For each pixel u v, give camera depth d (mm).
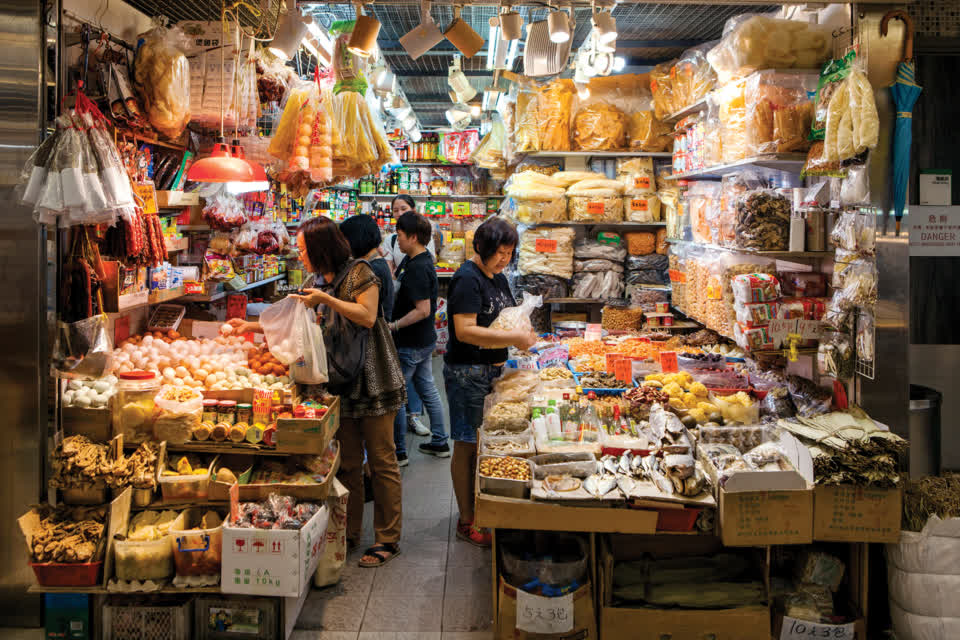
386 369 3457
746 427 2961
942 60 3430
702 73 4598
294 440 2859
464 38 3162
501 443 3045
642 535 2998
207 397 2953
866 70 2914
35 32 2750
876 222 2943
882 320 2992
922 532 2670
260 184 3270
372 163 4074
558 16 2986
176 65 3002
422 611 3084
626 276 5711
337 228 3379
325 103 3682
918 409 3256
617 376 3744
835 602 2883
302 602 3057
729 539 2602
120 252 2836
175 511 2838
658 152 5590
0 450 2875
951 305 3600
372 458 3533
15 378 2850
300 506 2873
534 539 3039
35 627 2955
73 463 2621
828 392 3381
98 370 2822
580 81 4816
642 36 5438
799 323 3334
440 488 4598
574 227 5891
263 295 5625
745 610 2689
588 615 2727
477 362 3607
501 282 3711
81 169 2473
